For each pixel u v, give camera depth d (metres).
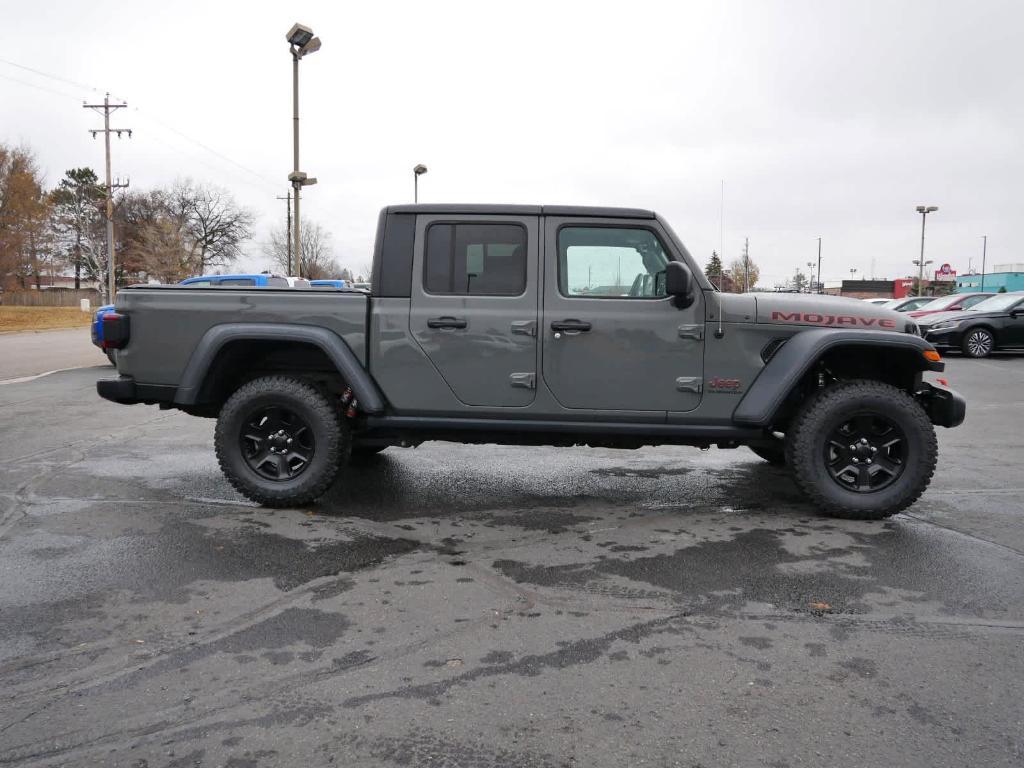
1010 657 2.85
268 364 5.24
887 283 82.81
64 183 78.75
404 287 4.81
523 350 4.75
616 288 4.78
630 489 5.55
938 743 2.28
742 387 4.70
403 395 4.84
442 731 2.34
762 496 5.35
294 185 20.05
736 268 46.44
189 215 70.88
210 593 3.46
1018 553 4.05
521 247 4.79
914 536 4.36
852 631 3.08
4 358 17.45
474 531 4.48
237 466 4.88
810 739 2.30
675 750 2.24
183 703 2.50
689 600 3.40
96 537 4.27
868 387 4.64
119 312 5.01
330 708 2.47
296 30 19.16
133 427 8.16
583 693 2.57
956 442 7.45
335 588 3.54
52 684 2.62
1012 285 69.56
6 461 6.38
